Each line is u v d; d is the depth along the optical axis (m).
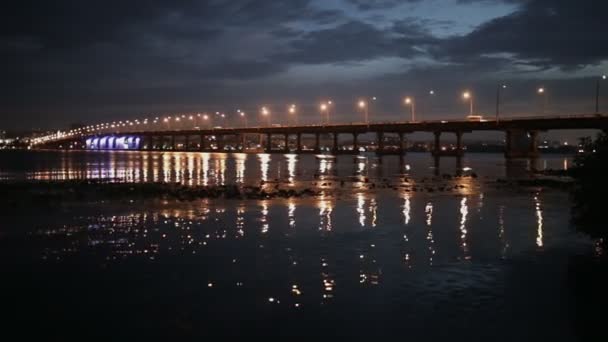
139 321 12.42
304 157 170.88
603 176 19.14
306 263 17.92
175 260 18.36
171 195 42.12
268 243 21.58
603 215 18.73
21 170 88.19
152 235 23.53
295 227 25.92
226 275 16.33
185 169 91.62
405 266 17.48
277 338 11.46
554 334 11.65
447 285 15.25
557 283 15.41
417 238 22.77
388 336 11.55
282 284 15.36
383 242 21.80
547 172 76.81
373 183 55.75
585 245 20.88
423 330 11.88
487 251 19.84
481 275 16.33
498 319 12.52
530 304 13.55
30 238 22.69
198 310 13.14
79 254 19.31
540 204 36.59
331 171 83.31
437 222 27.69
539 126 104.69
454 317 12.67
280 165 108.19
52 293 14.48
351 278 16.02
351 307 13.37
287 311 13.08
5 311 13.05
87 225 26.56
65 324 12.23
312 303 13.66
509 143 121.00
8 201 36.88
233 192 44.19
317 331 11.83
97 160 140.62
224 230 25.00
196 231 24.67
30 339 11.41
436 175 72.44
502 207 34.69
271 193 43.94
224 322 12.36
